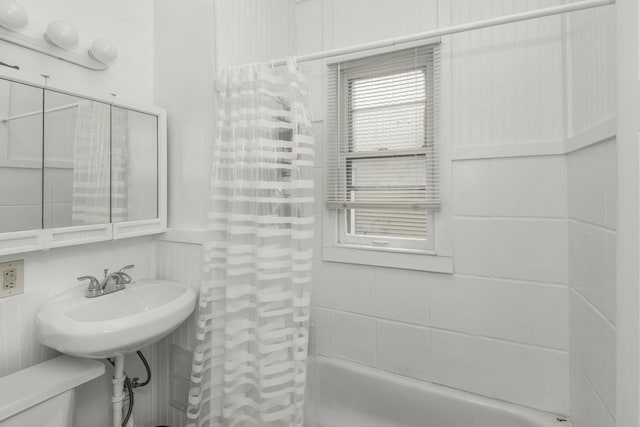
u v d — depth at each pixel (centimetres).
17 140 110
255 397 132
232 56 155
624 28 71
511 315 140
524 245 137
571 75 125
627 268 70
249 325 135
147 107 151
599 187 99
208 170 153
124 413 150
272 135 131
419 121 156
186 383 158
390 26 162
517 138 137
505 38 138
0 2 105
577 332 121
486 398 143
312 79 179
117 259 151
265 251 127
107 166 138
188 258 157
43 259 124
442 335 152
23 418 95
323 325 179
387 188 162
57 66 128
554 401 133
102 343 103
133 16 157
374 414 161
